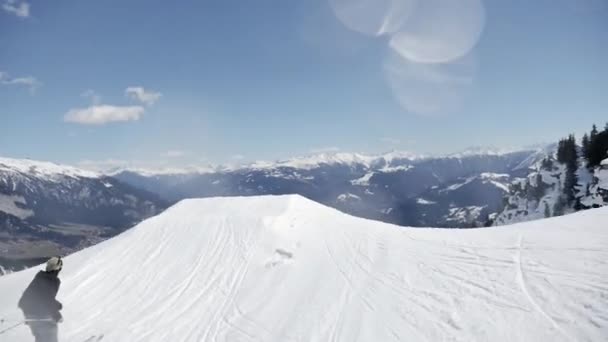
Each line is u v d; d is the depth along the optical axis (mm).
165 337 12656
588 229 13945
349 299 13102
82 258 20781
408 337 9938
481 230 17938
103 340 12617
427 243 17047
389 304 12070
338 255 17656
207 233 21922
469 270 12734
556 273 10680
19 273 19562
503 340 8555
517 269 11703
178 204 28188
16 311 14125
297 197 27656
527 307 9461
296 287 15086
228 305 14531
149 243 21562
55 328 11188
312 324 11984
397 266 15023
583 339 7699
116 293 16422
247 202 26828
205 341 12148
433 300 11469
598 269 10195
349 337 10789
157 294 16016
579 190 87875
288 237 20766
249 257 18656
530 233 14891
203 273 17609
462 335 9258
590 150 91562
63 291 16703
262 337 11898
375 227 22031
